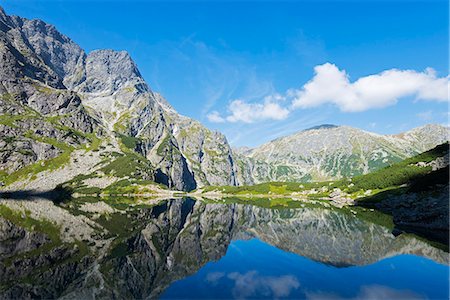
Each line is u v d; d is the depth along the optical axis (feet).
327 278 163.73
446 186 328.08
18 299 135.64
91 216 400.06
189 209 545.03
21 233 269.23
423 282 153.89
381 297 136.46
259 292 145.18
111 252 216.13
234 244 258.37
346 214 418.10
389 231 282.56
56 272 171.12
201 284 157.79
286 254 218.79
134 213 453.58
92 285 154.81
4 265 180.04
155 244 251.19
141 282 160.66
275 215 447.01
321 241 257.75
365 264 187.01
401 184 541.34
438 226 279.28
